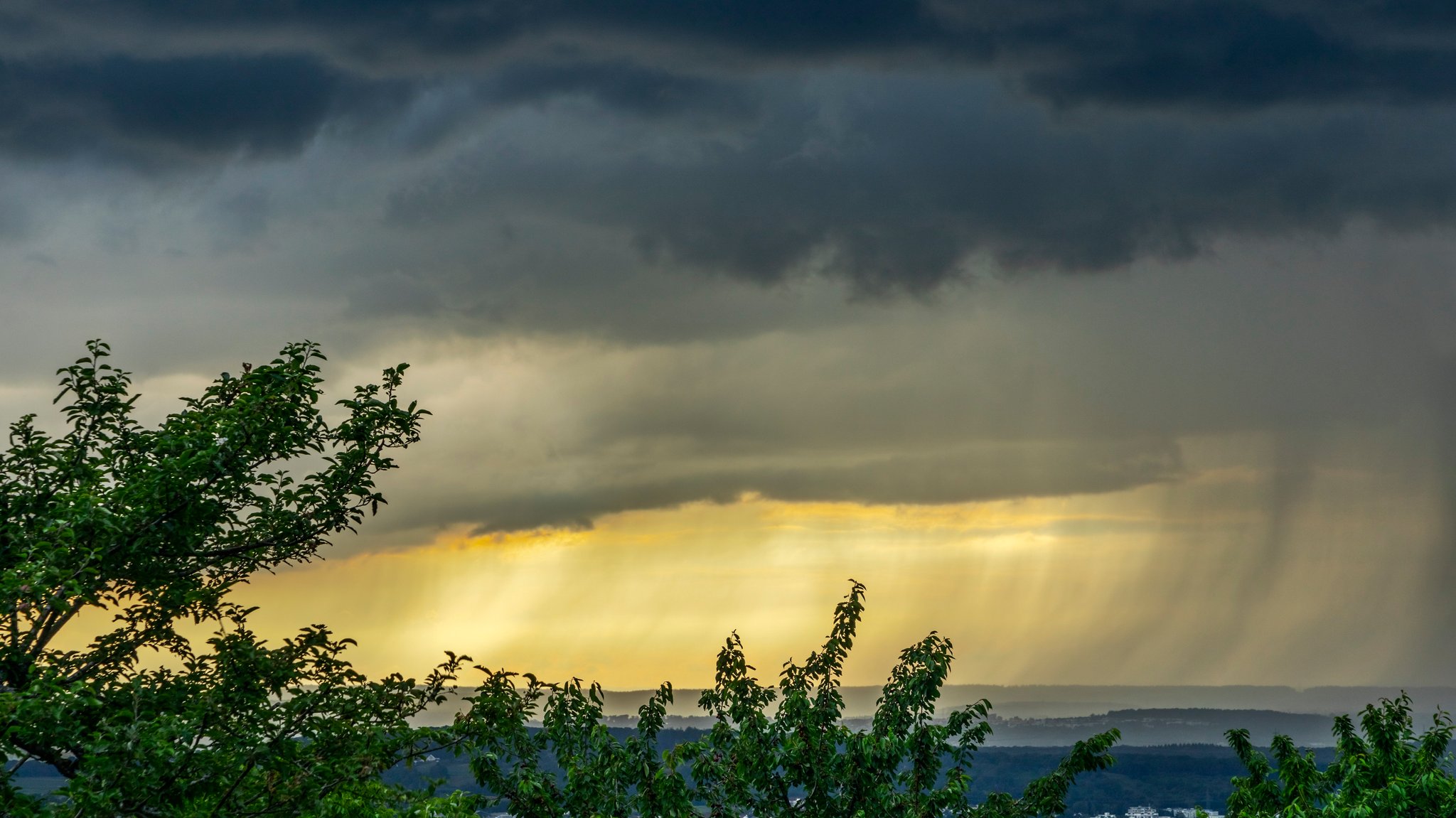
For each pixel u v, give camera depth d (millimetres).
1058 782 20719
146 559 18234
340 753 17016
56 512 17094
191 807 15773
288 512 20125
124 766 14891
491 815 19609
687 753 20781
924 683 20906
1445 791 19547
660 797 19859
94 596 18188
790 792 20906
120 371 19891
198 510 18281
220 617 19375
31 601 16250
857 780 20406
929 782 20703
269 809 16219
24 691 15125
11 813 14547
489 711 19047
